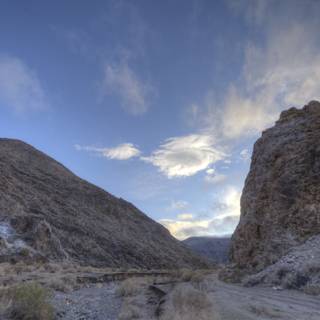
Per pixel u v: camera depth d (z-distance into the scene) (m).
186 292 17.34
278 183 39.09
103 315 17.58
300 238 32.88
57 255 69.94
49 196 112.31
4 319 14.05
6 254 59.03
